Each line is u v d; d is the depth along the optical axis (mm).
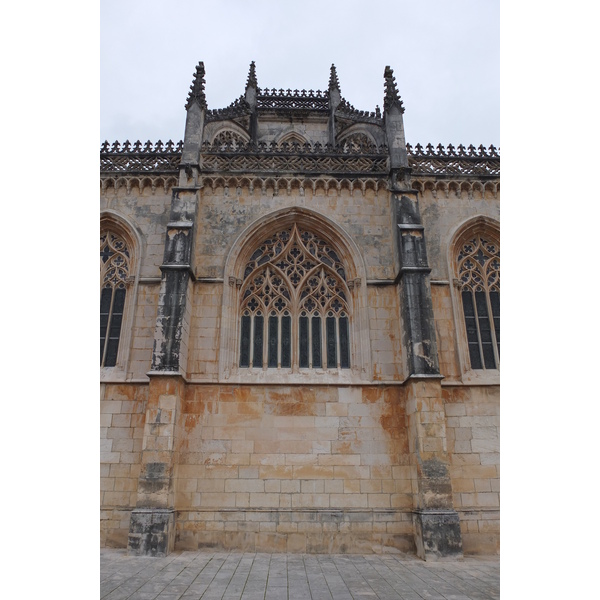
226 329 20297
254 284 21812
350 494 18219
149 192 22719
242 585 12398
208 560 15672
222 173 22672
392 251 21828
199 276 21094
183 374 18891
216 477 18312
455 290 21578
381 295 21047
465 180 23172
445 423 19266
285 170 22938
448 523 16484
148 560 15453
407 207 21469
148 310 20812
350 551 17438
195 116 23125
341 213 22438
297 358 20484
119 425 19016
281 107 39219
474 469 18844
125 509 18016
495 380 20125
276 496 18156
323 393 19484
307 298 21594
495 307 21812
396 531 17688
